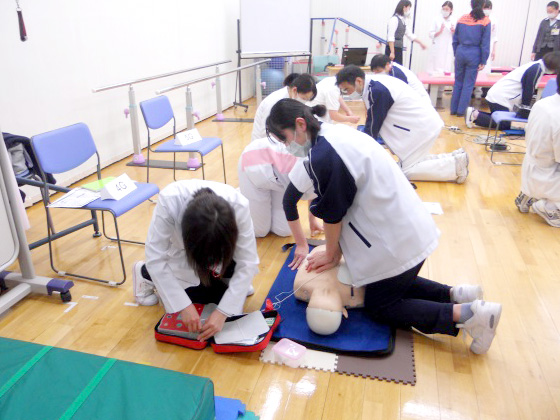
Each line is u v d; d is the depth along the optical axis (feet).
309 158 5.21
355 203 5.58
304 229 9.36
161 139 16.79
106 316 6.68
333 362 5.66
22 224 6.99
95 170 13.05
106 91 13.38
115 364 4.38
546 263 8.07
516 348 5.95
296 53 20.03
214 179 12.55
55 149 7.61
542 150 9.18
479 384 5.34
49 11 11.05
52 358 4.44
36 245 7.63
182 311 5.73
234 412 4.76
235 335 5.91
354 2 27.02
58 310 6.82
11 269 7.91
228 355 5.85
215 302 6.44
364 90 11.05
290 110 5.27
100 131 13.29
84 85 12.46
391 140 11.93
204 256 4.54
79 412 3.83
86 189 7.73
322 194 5.37
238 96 24.27
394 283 5.82
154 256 5.55
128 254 8.46
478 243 8.83
